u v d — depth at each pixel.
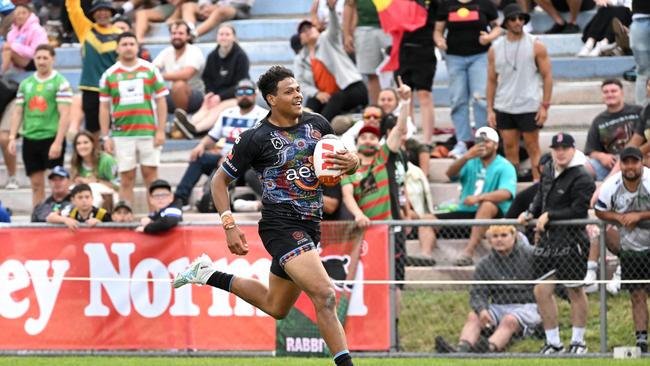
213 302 28.77
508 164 33.69
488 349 28.23
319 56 40.09
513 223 28.30
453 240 30.08
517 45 36.22
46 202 33.88
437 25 38.50
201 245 28.86
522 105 36.19
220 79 40.88
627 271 27.77
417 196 34.59
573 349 27.80
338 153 19.44
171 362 26.77
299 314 28.34
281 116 19.84
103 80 36.62
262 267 28.70
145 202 37.84
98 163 37.03
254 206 35.06
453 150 38.12
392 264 28.33
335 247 28.58
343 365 19.08
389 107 35.81
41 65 38.50
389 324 28.30
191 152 38.34
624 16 41.44
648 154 31.34
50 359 27.77
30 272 29.38
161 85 36.78
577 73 41.53
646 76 36.50
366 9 39.88
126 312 29.08
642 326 27.67
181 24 41.31
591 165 33.59
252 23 45.72
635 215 27.28
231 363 26.27
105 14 39.22
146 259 29.08
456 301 29.73
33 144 38.50
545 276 28.11
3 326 29.47
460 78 38.44
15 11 44.41
